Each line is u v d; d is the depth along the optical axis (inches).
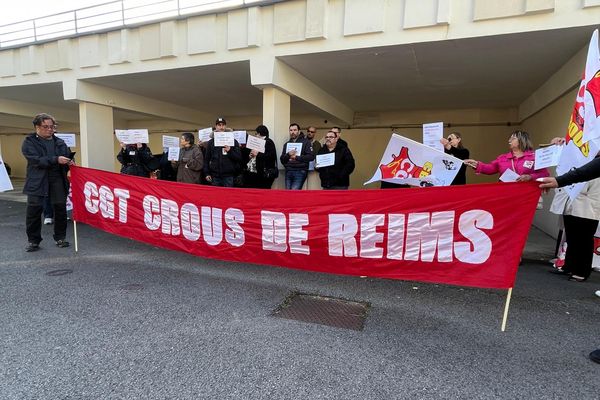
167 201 176.4
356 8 214.8
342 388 85.4
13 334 108.5
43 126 189.5
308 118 497.7
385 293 144.7
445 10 194.2
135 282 153.1
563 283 159.9
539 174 159.6
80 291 142.4
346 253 140.7
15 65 348.5
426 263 128.1
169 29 269.3
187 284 151.5
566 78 233.9
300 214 146.8
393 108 440.1
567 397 83.2
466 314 126.0
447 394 83.6
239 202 158.1
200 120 505.7
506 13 184.4
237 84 334.0
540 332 113.7
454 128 432.5
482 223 118.2
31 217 195.6
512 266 114.3
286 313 125.3
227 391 84.0
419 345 104.9
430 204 125.3
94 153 346.9
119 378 88.1
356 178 479.8
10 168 785.6
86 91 330.3
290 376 89.7
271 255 155.0
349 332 112.1
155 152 621.9
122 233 191.9
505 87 313.6
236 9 246.5
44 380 87.1
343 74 284.0
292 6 230.8
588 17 172.9
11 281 152.8
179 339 106.6
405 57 235.9
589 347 105.1
